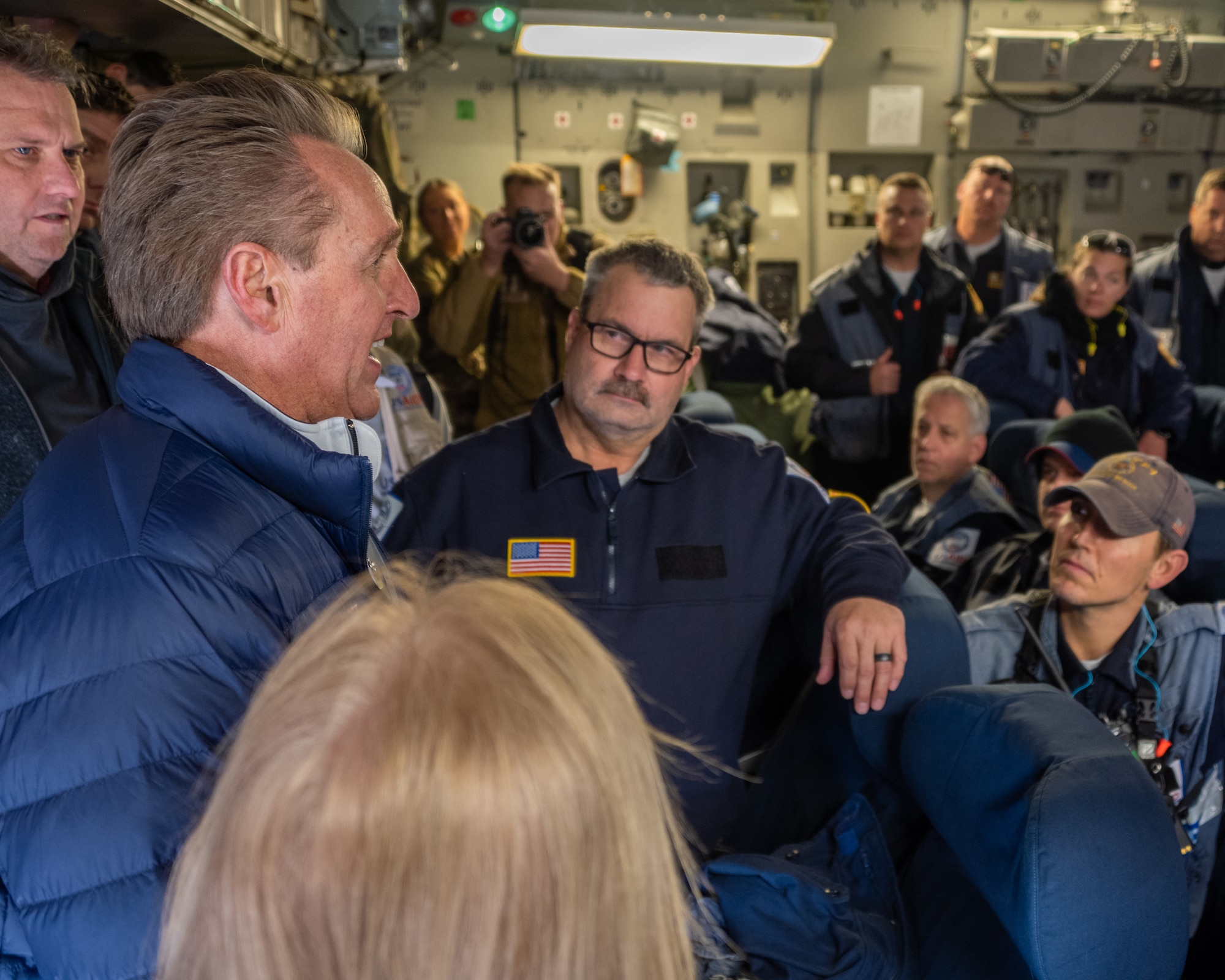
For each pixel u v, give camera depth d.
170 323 0.69
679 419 1.47
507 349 2.88
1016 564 1.97
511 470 1.38
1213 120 4.71
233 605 0.59
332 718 0.33
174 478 0.63
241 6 1.81
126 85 1.82
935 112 4.69
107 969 0.53
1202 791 1.41
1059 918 0.88
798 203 4.72
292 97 0.72
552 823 0.32
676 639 1.33
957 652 1.34
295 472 0.67
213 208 0.67
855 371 3.32
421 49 3.97
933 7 4.57
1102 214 4.88
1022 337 3.08
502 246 2.72
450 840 0.31
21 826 0.55
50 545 0.59
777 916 1.09
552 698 0.33
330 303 0.72
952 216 4.80
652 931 0.36
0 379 1.13
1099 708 1.46
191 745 0.56
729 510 1.38
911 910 1.25
